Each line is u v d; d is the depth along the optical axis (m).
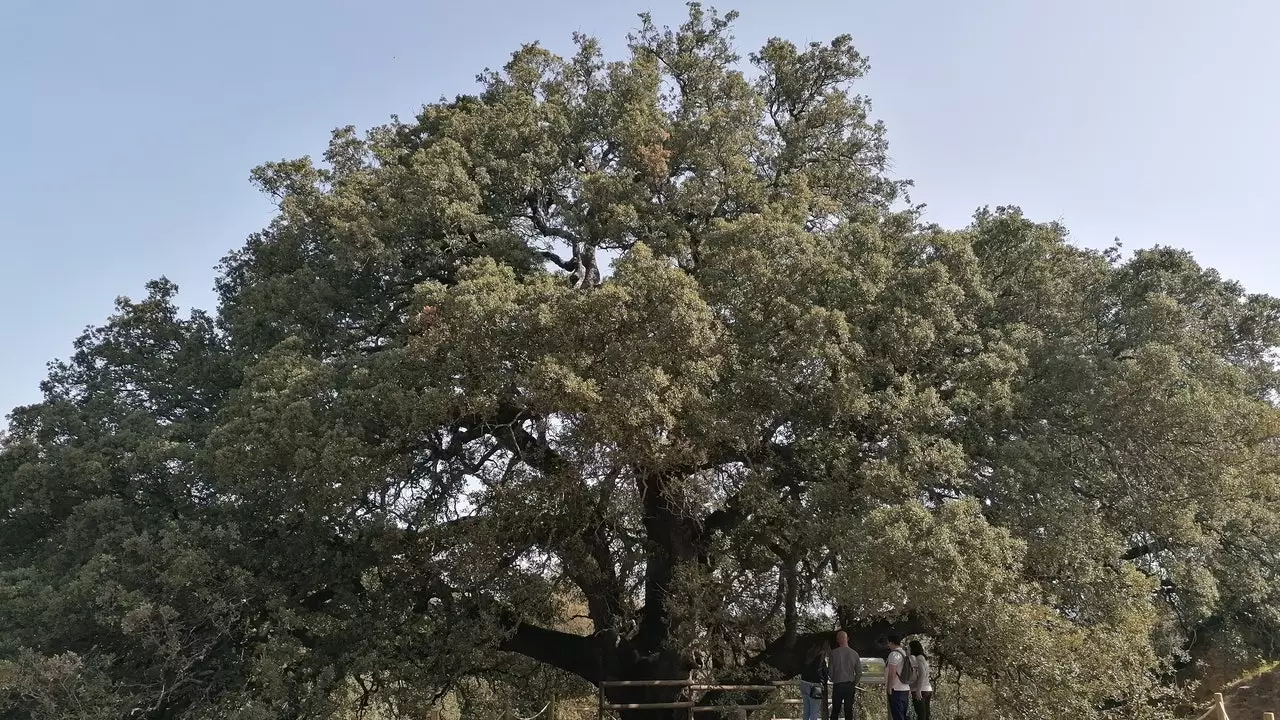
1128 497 17.36
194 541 16.95
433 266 21.28
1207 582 18.81
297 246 22.16
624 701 21.05
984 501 16.75
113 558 16.41
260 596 17.33
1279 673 24.12
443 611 19.17
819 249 18.25
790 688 19.50
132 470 18.16
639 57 23.27
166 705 17.12
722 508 19.33
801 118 24.92
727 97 23.66
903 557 13.90
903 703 14.59
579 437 16.44
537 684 24.05
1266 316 21.61
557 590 21.30
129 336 22.58
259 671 15.80
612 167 22.67
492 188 21.94
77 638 16.78
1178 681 24.30
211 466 17.31
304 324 20.36
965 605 13.77
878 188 25.27
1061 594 15.73
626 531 19.91
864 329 17.72
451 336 16.67
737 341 17.53
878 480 15.77
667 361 15.95
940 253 18.88
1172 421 16.17
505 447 19.73
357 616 18.06
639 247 17.02
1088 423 17.45
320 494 16.31
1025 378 18.52
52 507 18.98
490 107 22.88
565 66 24.20
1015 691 14.65
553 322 15.98
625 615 21.45
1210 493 16.56
